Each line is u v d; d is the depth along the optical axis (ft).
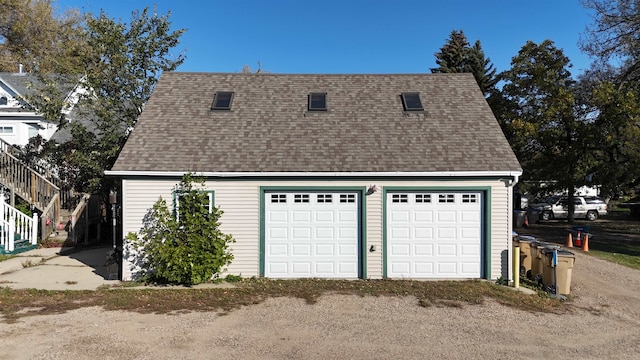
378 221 36.68
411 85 46.85
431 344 22.74
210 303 29.32
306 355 20.89
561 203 93.30
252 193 36.17
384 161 36.65
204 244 33.94
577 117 78.84
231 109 42.06
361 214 36.68
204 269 33.81
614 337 24.66
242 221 36.14
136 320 25.55
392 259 36.91
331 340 22.97
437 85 46.85
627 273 42.09
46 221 51.16
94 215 55.83
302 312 27.73
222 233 35.37
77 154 51.80
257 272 36.37
